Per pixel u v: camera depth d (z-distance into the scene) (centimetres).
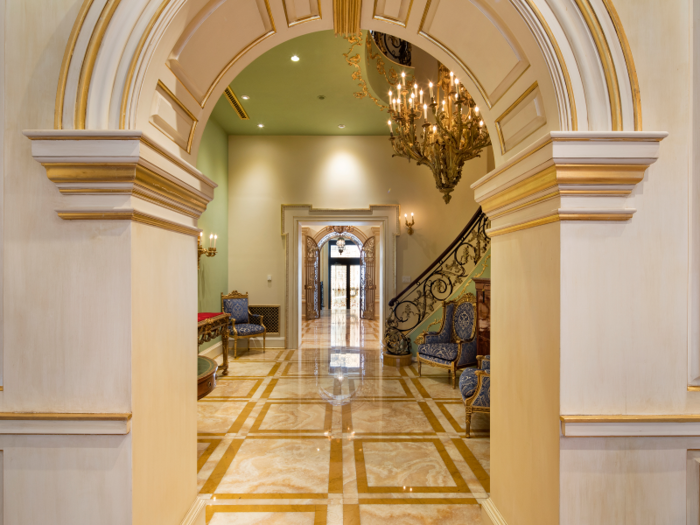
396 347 703
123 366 157
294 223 817
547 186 170
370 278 1452
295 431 406
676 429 163
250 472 322
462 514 265
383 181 816
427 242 810
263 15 205
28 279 158
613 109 161
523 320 201
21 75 159
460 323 601
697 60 168
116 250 158
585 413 165
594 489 164
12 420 156
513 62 189
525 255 199
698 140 168
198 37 183
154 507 178
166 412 192
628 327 166
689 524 166
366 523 255
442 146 417
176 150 203
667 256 167
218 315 602
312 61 521
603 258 165
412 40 236
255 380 597
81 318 158
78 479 157
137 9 153
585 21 160
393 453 356
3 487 159
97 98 154
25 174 158
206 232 695
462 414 456
